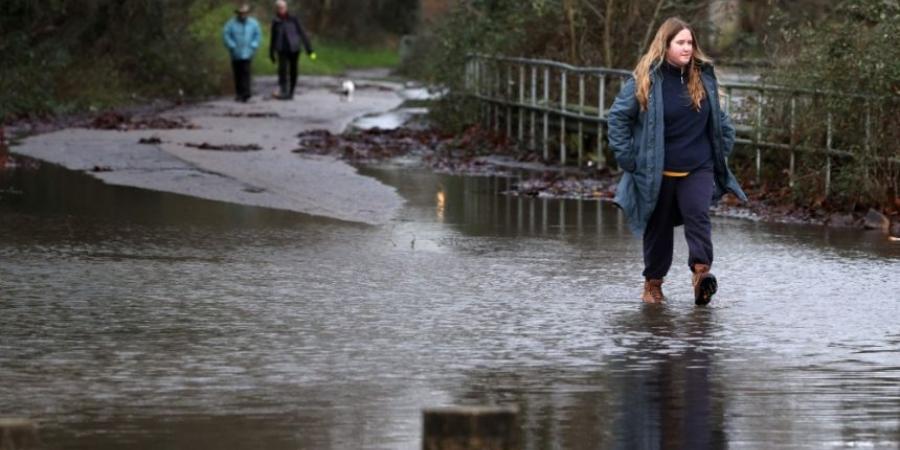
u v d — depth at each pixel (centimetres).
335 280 2234
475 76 4856
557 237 2720
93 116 5756
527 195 3397
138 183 3475
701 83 2052
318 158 4156
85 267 2330
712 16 4747
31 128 5122
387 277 2269
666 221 2069
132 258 2422
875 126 2986
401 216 2995
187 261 2400
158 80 7294
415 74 9338
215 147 4366
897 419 1438
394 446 1337
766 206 3144
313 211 3044
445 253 2517
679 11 4581
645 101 2031
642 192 2042
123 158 4022
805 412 1466
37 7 6172
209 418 1438
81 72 6444
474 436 1040
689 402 1509
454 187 3534
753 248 2588
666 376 1625
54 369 1644
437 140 4769
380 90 8012
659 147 2031
